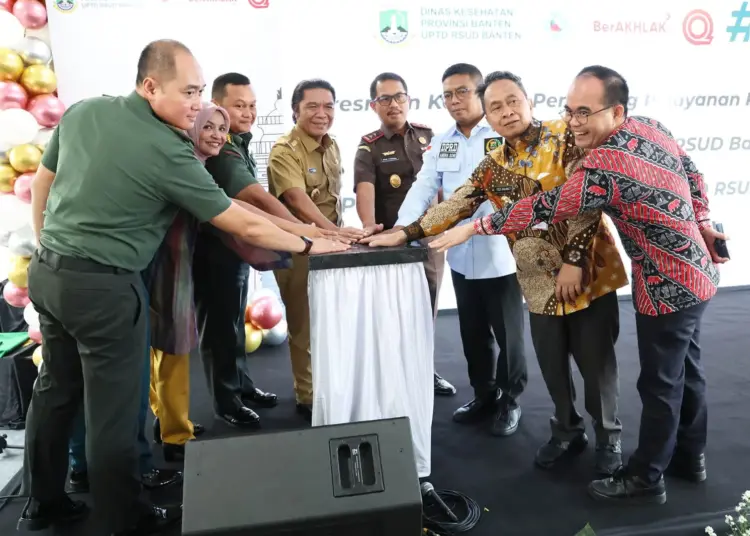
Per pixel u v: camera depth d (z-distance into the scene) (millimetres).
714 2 3781
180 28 3070
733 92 3959
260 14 3152
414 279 1834
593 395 2088
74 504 1996
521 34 3621
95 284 1649
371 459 1374
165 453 2311
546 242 1991
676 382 1852
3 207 2648
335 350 1816
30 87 2697
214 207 1714
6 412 2664
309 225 2127
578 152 1906
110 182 1626
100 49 2982
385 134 2730
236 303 2459
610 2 3674
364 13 3434
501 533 1836
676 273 1747
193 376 3170
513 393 2457
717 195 4133
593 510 1937
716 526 1828
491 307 2438
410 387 1887
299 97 2438
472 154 2430
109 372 1719
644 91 3848
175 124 1717
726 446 2316
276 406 2803
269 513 1287
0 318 3096
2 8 2818
